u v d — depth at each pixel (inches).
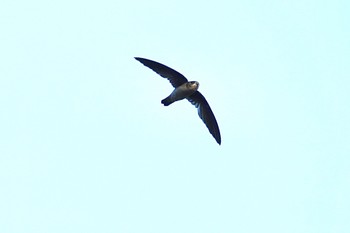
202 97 735.1
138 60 714.8
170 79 721.6
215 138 745.0
